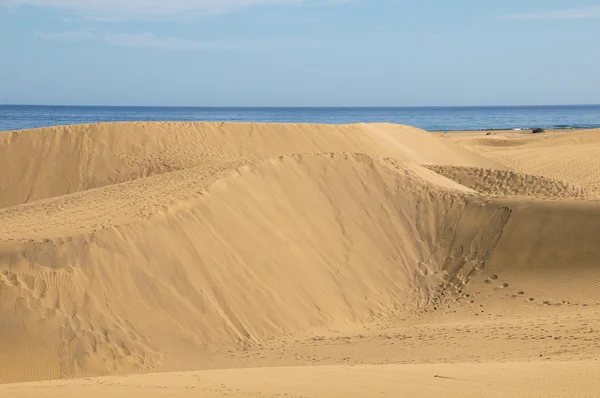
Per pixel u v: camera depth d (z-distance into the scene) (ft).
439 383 31.17
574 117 612.70
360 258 62.08
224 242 55.52
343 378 32.45
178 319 48.42
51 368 42.75
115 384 31.45
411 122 492.54
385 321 56.70
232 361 45.16
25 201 101.35
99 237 49.67
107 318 46.16
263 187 63.57
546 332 46.14
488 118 589.73
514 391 29.66
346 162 70.44
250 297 52.75
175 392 29.01
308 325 53.52
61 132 109.60
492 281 59.57
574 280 57.00
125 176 103.91
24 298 45.19
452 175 92.84
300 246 59.98
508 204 65.41
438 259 63.46
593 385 30.32
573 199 65.57
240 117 581.94
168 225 53.78
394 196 68.64
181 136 114.01
